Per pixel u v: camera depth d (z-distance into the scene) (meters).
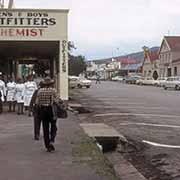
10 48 32.94
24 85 23.06
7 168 10.22
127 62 175.62
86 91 56.72
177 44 107.12
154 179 10.35
